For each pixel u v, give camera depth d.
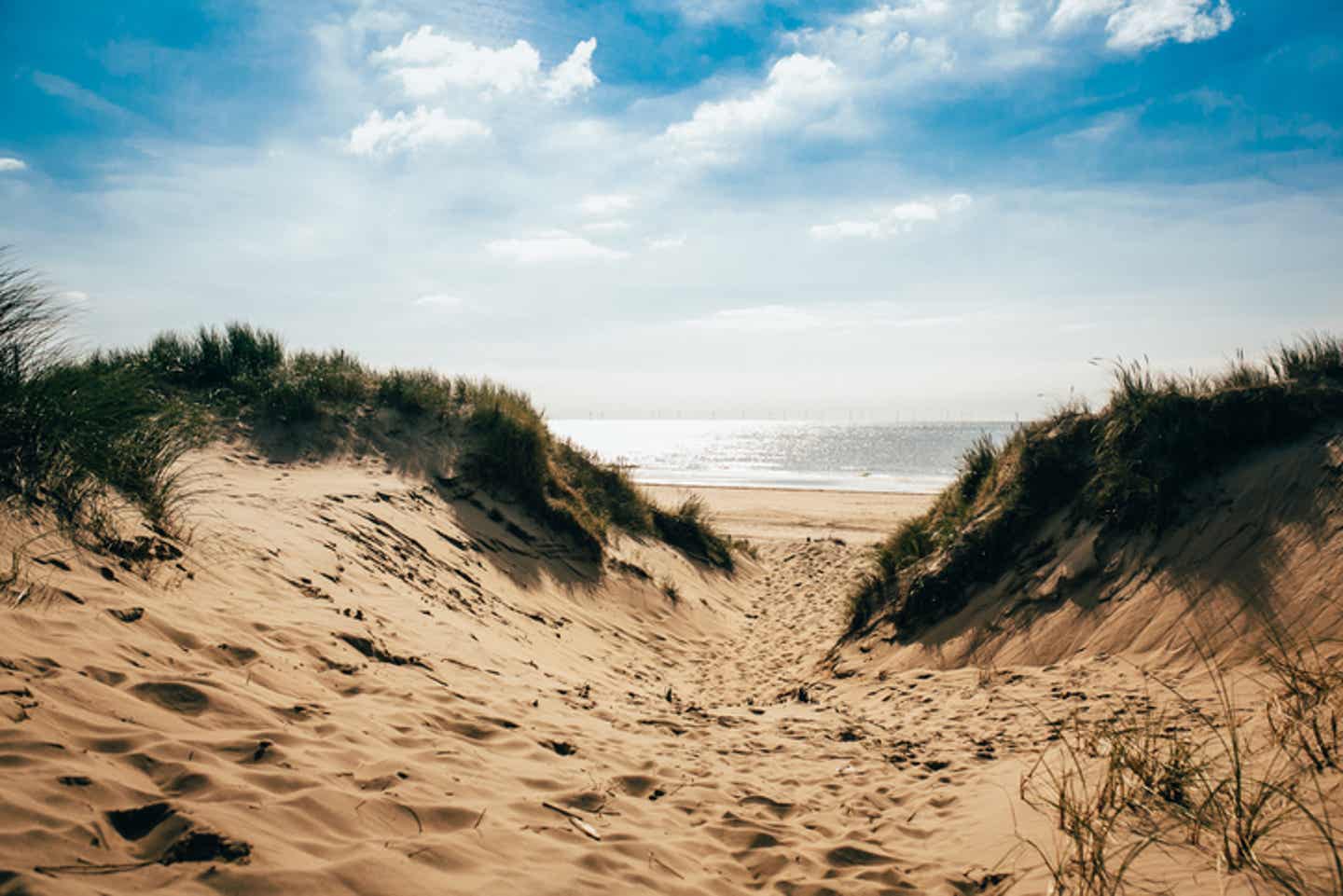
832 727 5.36
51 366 5.38
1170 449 6.55
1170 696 4.68
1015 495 7.60
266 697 3.47
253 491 7.63
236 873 2.12
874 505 25.33
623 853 2.93
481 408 11.53
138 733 2.76
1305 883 2.21
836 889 2.88
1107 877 2.57
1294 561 5.24
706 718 5.67
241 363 11.27
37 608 3.48
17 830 2.02
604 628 8.84
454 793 3.09
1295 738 3.07
